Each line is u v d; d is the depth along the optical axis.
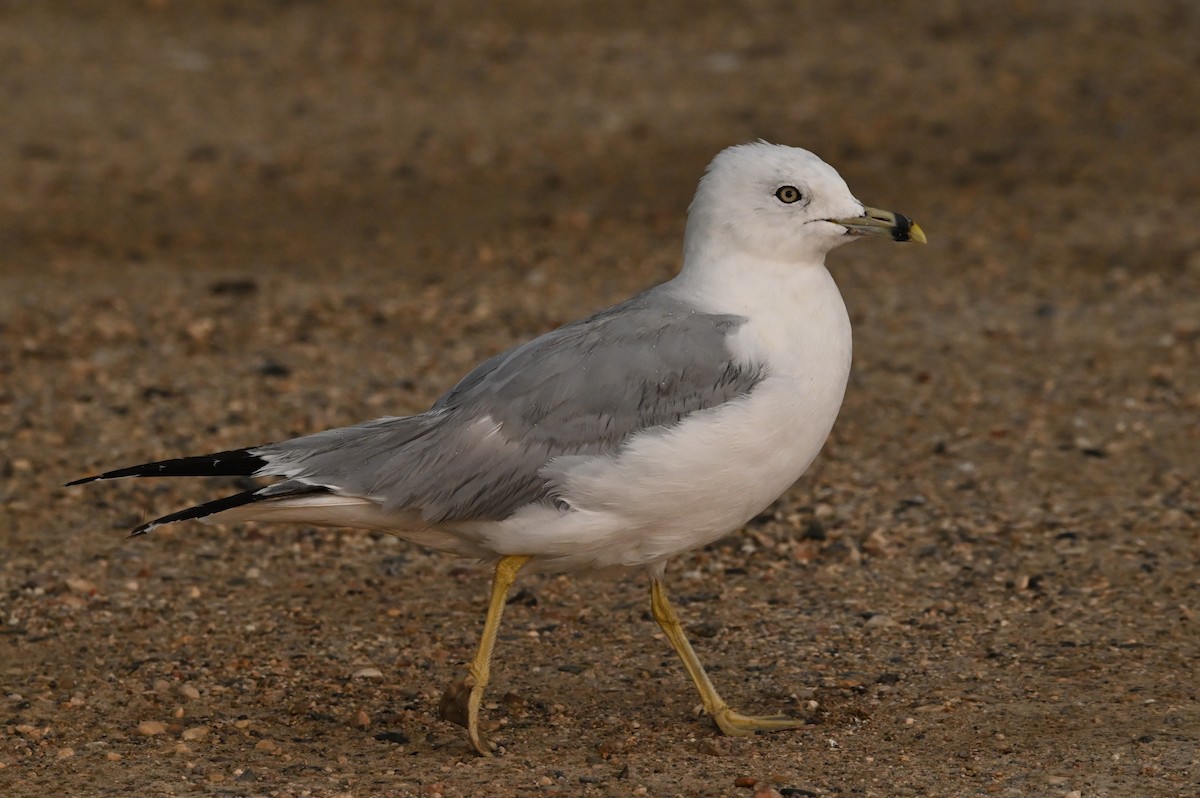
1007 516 12.38
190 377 15.81
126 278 19.31
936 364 16.22
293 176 23.81
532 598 11.03
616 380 8.48
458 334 17.27
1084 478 13.15
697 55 29.86
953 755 8.42
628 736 8.88
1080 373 15.81
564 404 8.47
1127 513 12.34
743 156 8.91
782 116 26.28
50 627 10.48
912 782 8.09
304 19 32.06
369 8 32.78
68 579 11.20
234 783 8.13
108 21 31.22
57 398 15.16
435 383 15.70
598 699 9.42
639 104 27.12
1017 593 10.90
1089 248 20.08
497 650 10.16
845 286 19.05
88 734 8.84
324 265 20.06
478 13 32.53
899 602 10.82
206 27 31.31
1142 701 9.05
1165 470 13.23
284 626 10.57
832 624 10.47
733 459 8.41
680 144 25.08
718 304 8.81
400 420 8.80
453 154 24.81
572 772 8.33
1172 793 7.86
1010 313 17.81
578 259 20.14
